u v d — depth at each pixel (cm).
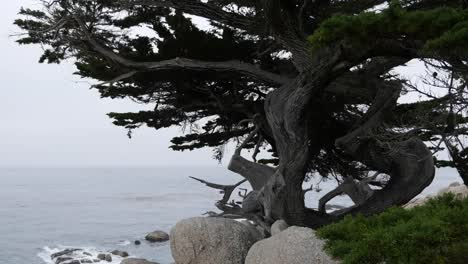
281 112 1423
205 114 1919
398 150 1357
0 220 7512
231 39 1681
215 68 1578
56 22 1589
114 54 1589
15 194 14675
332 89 1479
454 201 791
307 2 1385
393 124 1438
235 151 1630
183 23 1705
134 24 1706
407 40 859
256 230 1428
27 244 5200
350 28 739
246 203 1518
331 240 773
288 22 1334
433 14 715
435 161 1628
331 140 1700
